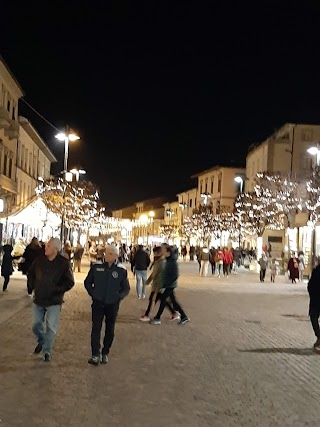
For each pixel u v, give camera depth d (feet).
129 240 318.86
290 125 202.59
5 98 150.92
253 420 24.40
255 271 163.02
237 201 219.82
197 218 279.49
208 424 23.61
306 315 64.03
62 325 49.39
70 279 34.65
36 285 34.68
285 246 161.27
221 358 37.70
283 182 161.48
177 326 51.98
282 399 27.96
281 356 39.14
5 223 120.67
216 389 29.45
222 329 51.03
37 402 25.89
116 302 34.88
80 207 180.45
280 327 53.72
